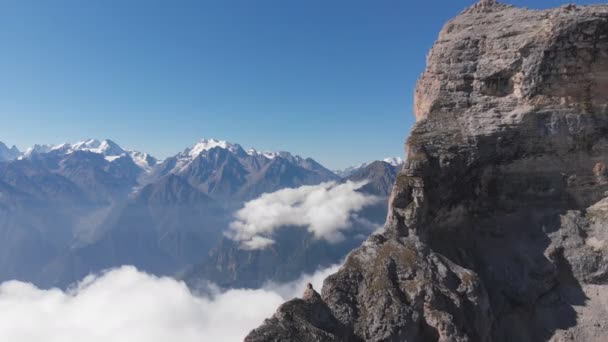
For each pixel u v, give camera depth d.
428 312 44.19
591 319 55.22
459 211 64.12
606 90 63.16
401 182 58.09
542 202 66.31
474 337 45.47
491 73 67.56
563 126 64.00
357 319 43.72
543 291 58.84
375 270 48.34
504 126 64.62
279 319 40.62
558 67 63.06
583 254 60.28
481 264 60.91
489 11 75.62
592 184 65.00
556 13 64.75
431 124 67.31
